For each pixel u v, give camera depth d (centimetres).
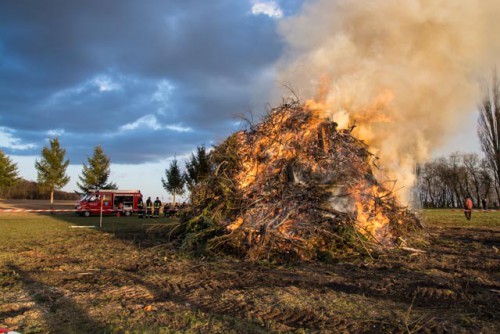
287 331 440
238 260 877
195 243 999
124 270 787
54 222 2205
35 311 511
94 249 1080
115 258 929
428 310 520
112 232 1591
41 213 3366
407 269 780
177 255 948
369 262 849
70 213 3434
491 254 968
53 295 591
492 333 437
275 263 836
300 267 802
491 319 486
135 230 1689
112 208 3159
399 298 576
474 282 674
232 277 715
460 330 445
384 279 695
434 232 1522
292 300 557
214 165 1204
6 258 929
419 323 467
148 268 805
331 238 916
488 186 5881
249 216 972
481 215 3014
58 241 1277
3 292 611
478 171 6184
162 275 730
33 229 1733
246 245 912
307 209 966
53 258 934
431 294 597
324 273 746
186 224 1138
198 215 1088
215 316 486
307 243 895
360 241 915
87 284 664
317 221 943
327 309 518
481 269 789
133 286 646
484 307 534
